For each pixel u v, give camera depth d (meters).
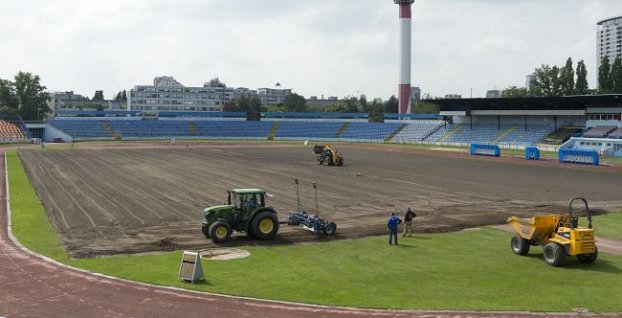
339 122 151.00
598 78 143.75
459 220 34.22
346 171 63.09
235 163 72.06
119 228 31.19
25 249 25.83
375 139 135.62
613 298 19.17
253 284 20.64
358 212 36.91
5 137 120.19
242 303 18.48
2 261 23.66
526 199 42.75
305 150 99.81
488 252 26.20
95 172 59.53
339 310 17.86
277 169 64.69
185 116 159.62
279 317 17.19
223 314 17.44
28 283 20.59
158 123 145.75
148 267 22.89
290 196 43.53
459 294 19.61
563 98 95.75
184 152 91.56
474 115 118.56
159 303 18.45
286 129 148.25
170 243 27.50
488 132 114.19
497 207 39.03
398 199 42.44
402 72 160.25
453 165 71.31
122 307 18.08
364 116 159.50
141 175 57.03
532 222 24.95
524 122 110.88
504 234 30.28
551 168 67.44
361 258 24.86
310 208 38.25
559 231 24.09
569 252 23.41
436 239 28.98
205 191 45.78
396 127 139.00
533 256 25.44
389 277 21.83
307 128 148.62
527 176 58.53
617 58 140.00
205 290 19.83
